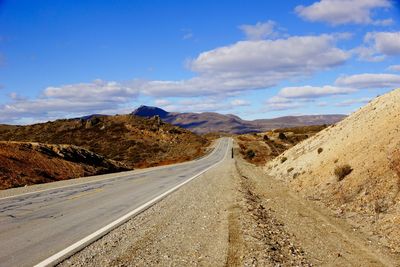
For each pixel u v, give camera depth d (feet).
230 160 176.14
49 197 52.24
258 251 24.47
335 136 75.51
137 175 95.66
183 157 257.55
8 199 50.90
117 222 33.81
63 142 360.07
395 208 35.76
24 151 106.22
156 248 24.95
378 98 75.92
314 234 32.37
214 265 21.59
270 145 310.45
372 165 46.68
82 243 26.30
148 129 400.47
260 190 62.23
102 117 444.96
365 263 25.27
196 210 39.60
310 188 57.82
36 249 24.81
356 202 42.11
